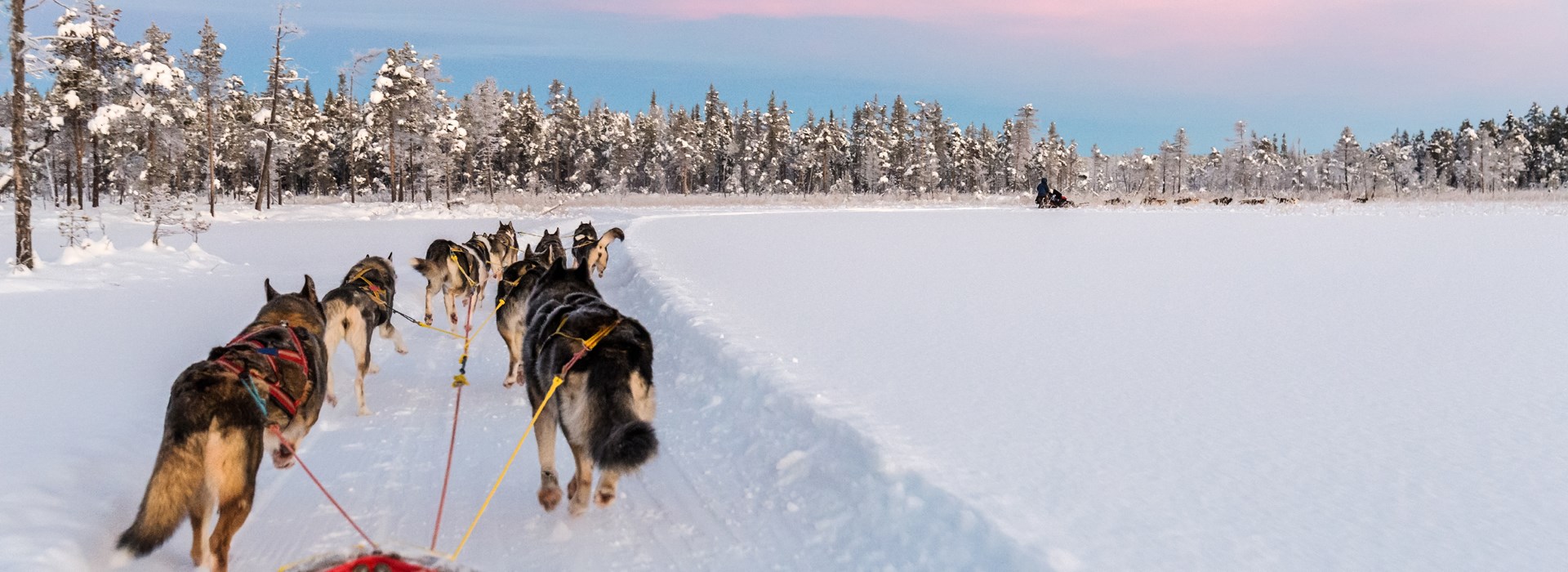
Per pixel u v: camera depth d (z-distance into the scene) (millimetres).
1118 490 4719
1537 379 6961
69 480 5121
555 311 5539
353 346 7465
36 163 42125
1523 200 46438
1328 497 4613
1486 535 4105
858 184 111188
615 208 56125
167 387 7625
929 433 5703
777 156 103750
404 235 30578
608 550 4785
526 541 4922
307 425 5473
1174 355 8141
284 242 26734
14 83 15836
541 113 92500
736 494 5453
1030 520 4297
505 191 75438
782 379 7035
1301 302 11234
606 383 4832
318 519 5227
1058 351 8367
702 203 62969
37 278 15070
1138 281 13766
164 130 46344
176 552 4680
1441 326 9383
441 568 3400
